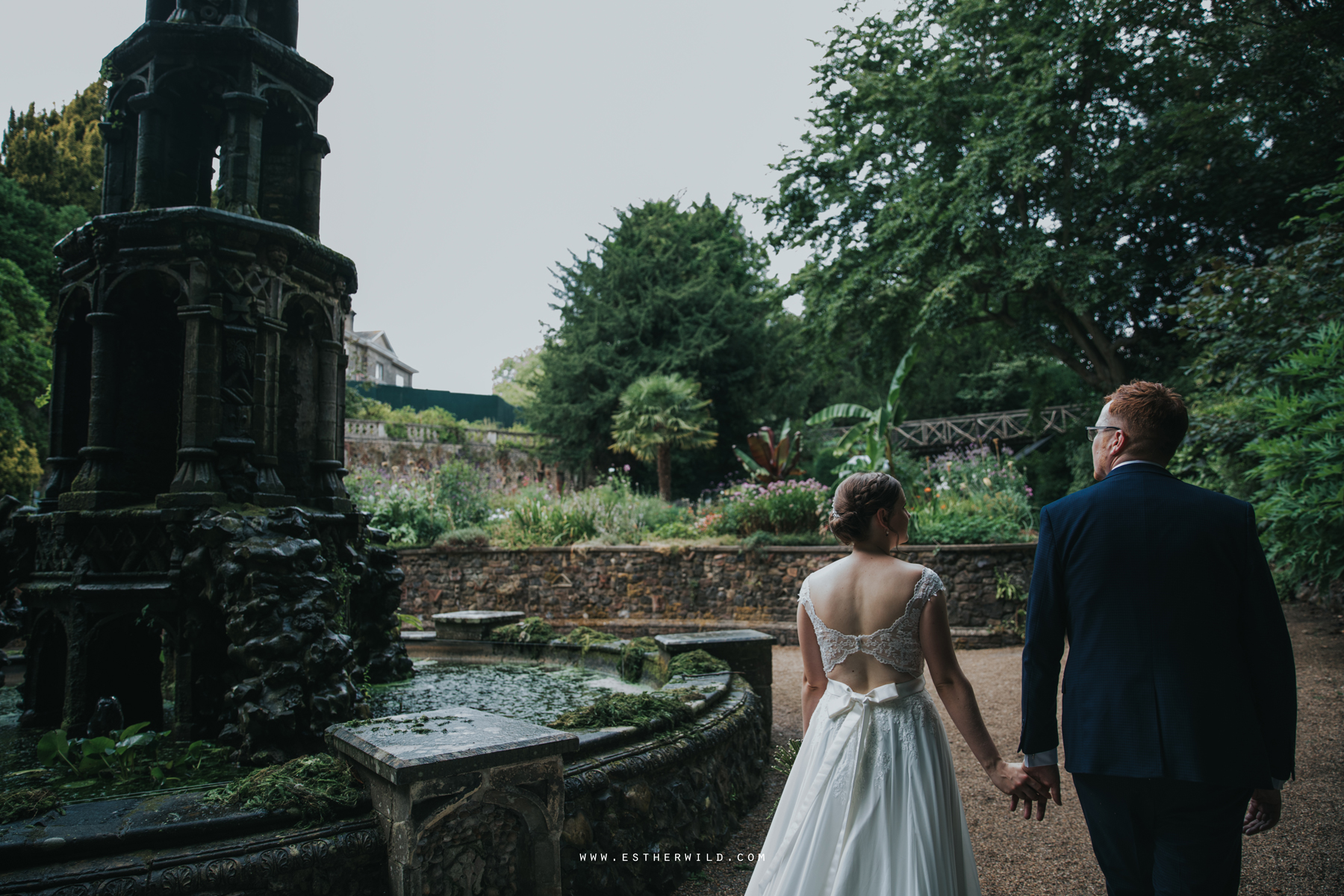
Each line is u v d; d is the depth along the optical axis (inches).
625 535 480.7
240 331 139.6
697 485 950.4
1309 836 110.0
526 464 952.9
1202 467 262.1
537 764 81.7
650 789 103.3
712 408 921.5
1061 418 777.6
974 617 364.8
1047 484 719.1
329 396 167.9
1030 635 67.2
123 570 132.6
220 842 71.4
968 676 267.7
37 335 665.6
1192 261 538.9
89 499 136.9
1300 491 193.3
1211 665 58.8
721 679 151.5
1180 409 68.9
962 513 416.8
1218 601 60.1
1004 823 127.3
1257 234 543.8
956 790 66.8
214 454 134.3
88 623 130.2
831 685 70.7
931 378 941.8
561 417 915.4
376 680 178.7
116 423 143.6
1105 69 541.3
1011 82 533.6
